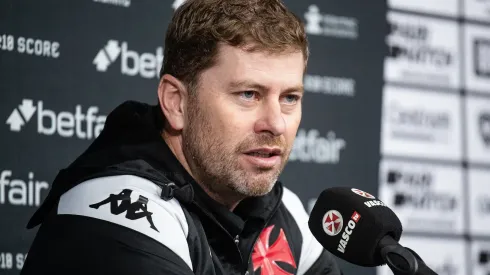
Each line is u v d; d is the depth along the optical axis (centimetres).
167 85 464
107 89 716
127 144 475
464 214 881
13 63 677
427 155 867
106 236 414
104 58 717
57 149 691
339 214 417
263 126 430
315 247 533
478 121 898
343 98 829
